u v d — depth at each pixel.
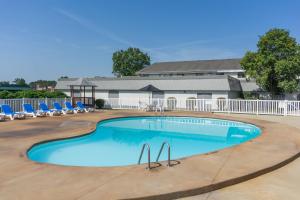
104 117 20.39
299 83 29.30
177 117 22.59
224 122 20.62
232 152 9.23
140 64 74.31
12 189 5.76
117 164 9.61
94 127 14.95
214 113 24.91
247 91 34.38
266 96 32.62
